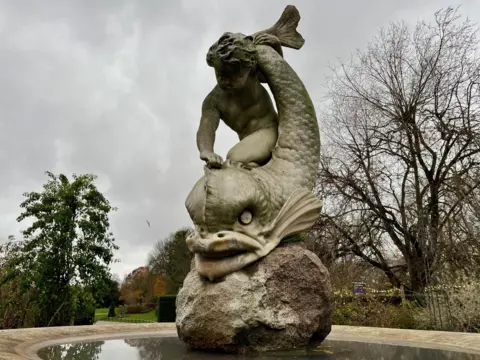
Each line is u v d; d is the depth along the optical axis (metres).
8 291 11.88
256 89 4.43
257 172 4.02
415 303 10.27
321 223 14.10
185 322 3.52
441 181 13.41
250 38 4.23
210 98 4.58
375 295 10.81
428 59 14.42
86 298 12.91
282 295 3.52
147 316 25.61
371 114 14.80
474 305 8.38
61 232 12.52
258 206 3.69
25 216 12.72
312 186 4.17
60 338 4.44
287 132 4.23
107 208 13.41
